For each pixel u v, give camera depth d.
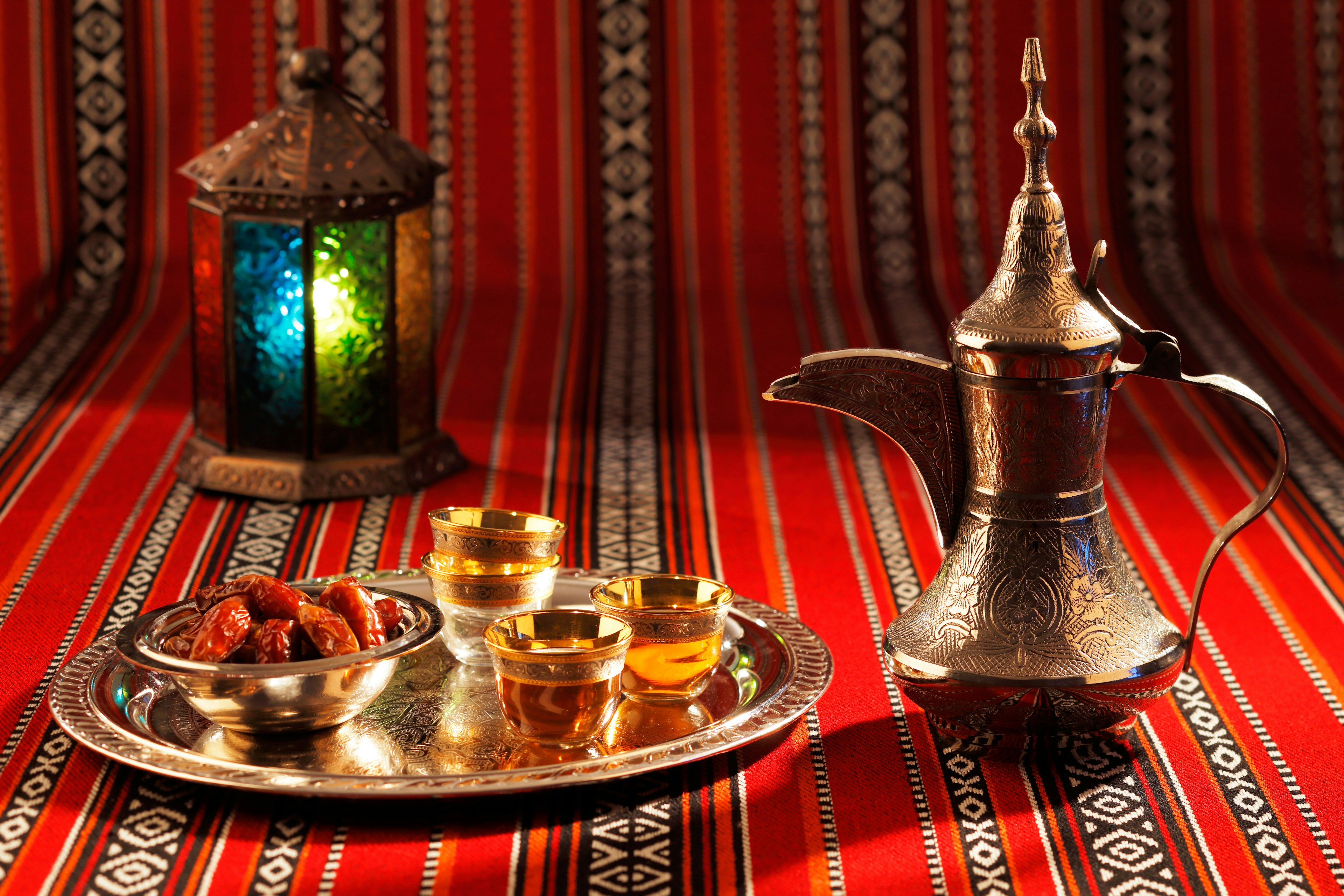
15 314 1.70
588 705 0.62
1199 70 1.83
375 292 1.14
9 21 1.72
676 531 1.11
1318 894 0.58
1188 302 1.70
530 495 1.19
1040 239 0.64
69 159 1.74
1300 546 1.08
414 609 0.68
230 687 0.60
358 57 1.78
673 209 1.82
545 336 1.64
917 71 1.82
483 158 1.80
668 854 0.59
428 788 0.57
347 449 1.17
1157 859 0.60
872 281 1.81
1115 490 1.22
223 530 1.08
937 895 0.57
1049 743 0.68
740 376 1.52
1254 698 0.79
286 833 0.60
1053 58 1.83
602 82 1.80
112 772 0.65
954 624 0.66
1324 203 1.83
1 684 0.78
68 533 1.07
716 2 1.80
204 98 1.77
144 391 1.45
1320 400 1.43
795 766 0.68
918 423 0.67
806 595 0.97
